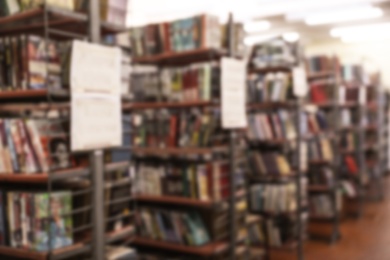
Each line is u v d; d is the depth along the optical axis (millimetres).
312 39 9922
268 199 4488
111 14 2588
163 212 3627
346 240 5203
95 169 2439
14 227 2387
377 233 5492
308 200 5508
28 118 2344
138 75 3787
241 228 3711
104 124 2459
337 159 5523
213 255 3562
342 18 7602
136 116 3750
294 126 4504
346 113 6391
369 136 7656
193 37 3393
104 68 2461
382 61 9734
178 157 3791
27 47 2320
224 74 3312
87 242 2453
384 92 9172
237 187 3658
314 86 5500
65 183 2574
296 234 4652
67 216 2371
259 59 4465
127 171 2803
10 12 2385
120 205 2732
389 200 7391
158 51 3609
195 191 3477
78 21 2445
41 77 2354
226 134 3521
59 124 2402
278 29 8602
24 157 2336
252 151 4590
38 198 2283
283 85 4402
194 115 3529
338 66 5750
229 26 3480
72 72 2279
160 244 3643
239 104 3486
